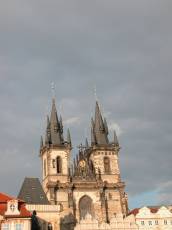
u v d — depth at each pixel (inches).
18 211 3622.0
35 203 5433.1
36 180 5816.9
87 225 5693.9
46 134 6781.5
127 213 6328.7
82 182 6402.6
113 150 6884.8
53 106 7121.1
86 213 6250.0
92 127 7130.9
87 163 6653.5
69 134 6806.1
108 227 5728.3
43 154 6840.6
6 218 3548.2
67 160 6584.6
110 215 6309.1
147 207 5949.8
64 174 6446.9
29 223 3585.1
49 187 6245.1
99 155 6791.3
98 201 6333.7
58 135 6811.0
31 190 5654.5
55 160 6545.3
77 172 6520.7
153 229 5767.7
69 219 5979.3
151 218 5826.8
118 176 6678.2
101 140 6953.7
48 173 6437.0
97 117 7204.7
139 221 5802.2
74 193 6328.7
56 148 6643.7
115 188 6540.4
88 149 6983.3
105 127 7135.8
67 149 6668.3
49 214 4872.0
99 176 6550.2
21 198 5516.7
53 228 4820.4
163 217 5841.5
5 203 3764.8
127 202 6481.3
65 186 6294.3
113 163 6786.4
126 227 5757.9
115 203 6427.2
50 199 6146.7
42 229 4751.5
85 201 6323.8
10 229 3526.1
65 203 6205.7
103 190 6422.2
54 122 6929.1
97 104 7367.1
